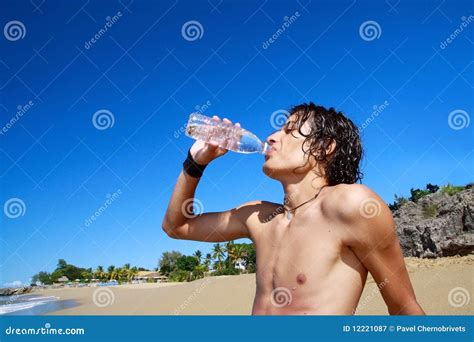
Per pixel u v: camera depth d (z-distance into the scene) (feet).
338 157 8.26
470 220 60.80
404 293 7.55
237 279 88.22
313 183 8.05
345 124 8.54
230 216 9.36
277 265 7.79
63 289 216.33
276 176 8.29
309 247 7.43
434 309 37.58
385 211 7.19
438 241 62.03
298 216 7.86
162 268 337.72
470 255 56.13
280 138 8.38
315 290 7.22
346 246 7.36
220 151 9.21
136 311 75.15
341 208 7.21
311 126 8.25
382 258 7.32
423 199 77.15
